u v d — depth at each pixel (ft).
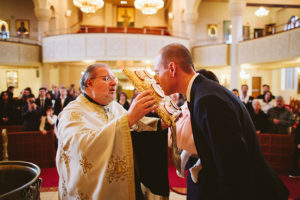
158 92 4.28
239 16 40.04
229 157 3.13
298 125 14.15
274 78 54.49
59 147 4.68
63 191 4.58
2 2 53.31
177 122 4.63
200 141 3.70
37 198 4.37
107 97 5.28
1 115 21.26
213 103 3.40
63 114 4.93
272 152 15.01
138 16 63.77
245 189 3.19
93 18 61.41
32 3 54.13
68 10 52.85
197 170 4.21
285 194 3.86
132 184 4.10
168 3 61.36
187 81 4.12
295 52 29.84
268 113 16.26
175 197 10.28
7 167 5.02
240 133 3.28
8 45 41.19
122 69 4.43
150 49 42.78
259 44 36.17
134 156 5.38
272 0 40.55
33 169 4.81
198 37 58.44
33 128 16.58
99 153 4.01
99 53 41.70
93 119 4.95
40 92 22.02
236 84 40.68
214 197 3.67
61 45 43.14
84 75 5.39
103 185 3.96
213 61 45.93
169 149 15.62
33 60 45.27
